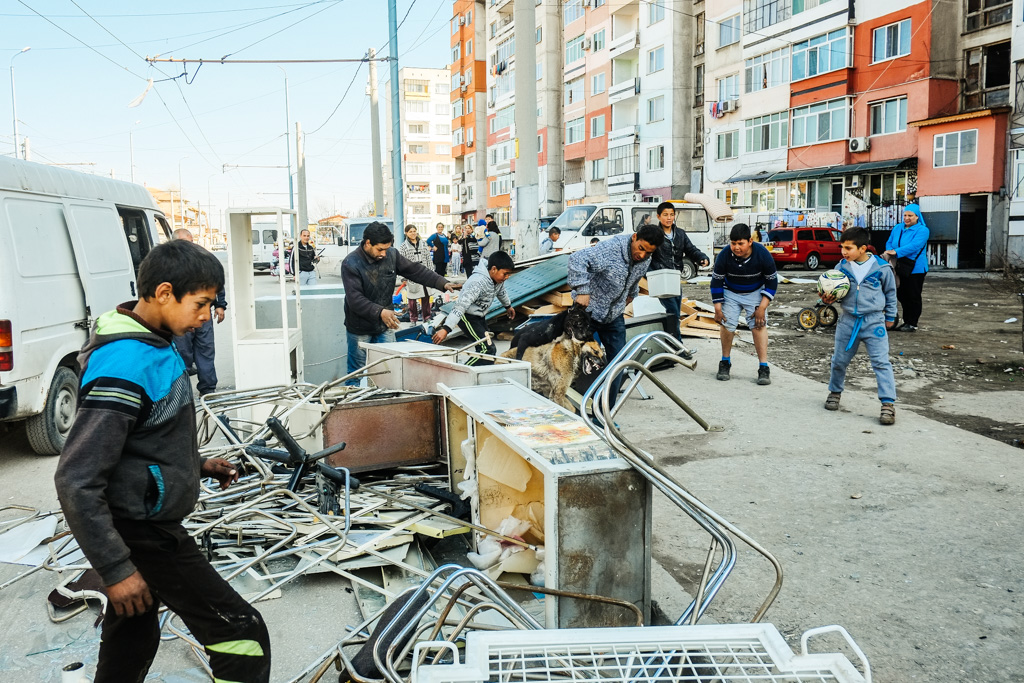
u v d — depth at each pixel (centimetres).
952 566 393
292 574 358
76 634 343
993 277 1986
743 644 212
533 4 1291
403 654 254
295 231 767
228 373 994
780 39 3353
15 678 308
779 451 586
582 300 609
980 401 752
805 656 199
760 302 806
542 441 333
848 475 529
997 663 310
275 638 334
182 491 218
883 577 383
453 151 6975
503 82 5578
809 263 2794
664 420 682
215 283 222
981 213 2734
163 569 217
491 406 400
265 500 425
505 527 376
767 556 280
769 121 3481
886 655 316
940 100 2825
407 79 10106
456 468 451
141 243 891
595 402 298
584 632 209
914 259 1134
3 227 590
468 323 734
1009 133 2603
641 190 4259
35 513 477
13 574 402
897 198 2977
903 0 2859
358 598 356
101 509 195
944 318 1291
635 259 620
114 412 200
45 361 625
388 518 406
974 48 2780
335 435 460
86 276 705
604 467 301
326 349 851
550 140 5119
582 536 302
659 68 4050
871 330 664
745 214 3516
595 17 4559
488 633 208
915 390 804
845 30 3059
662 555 415
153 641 236
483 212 6219
